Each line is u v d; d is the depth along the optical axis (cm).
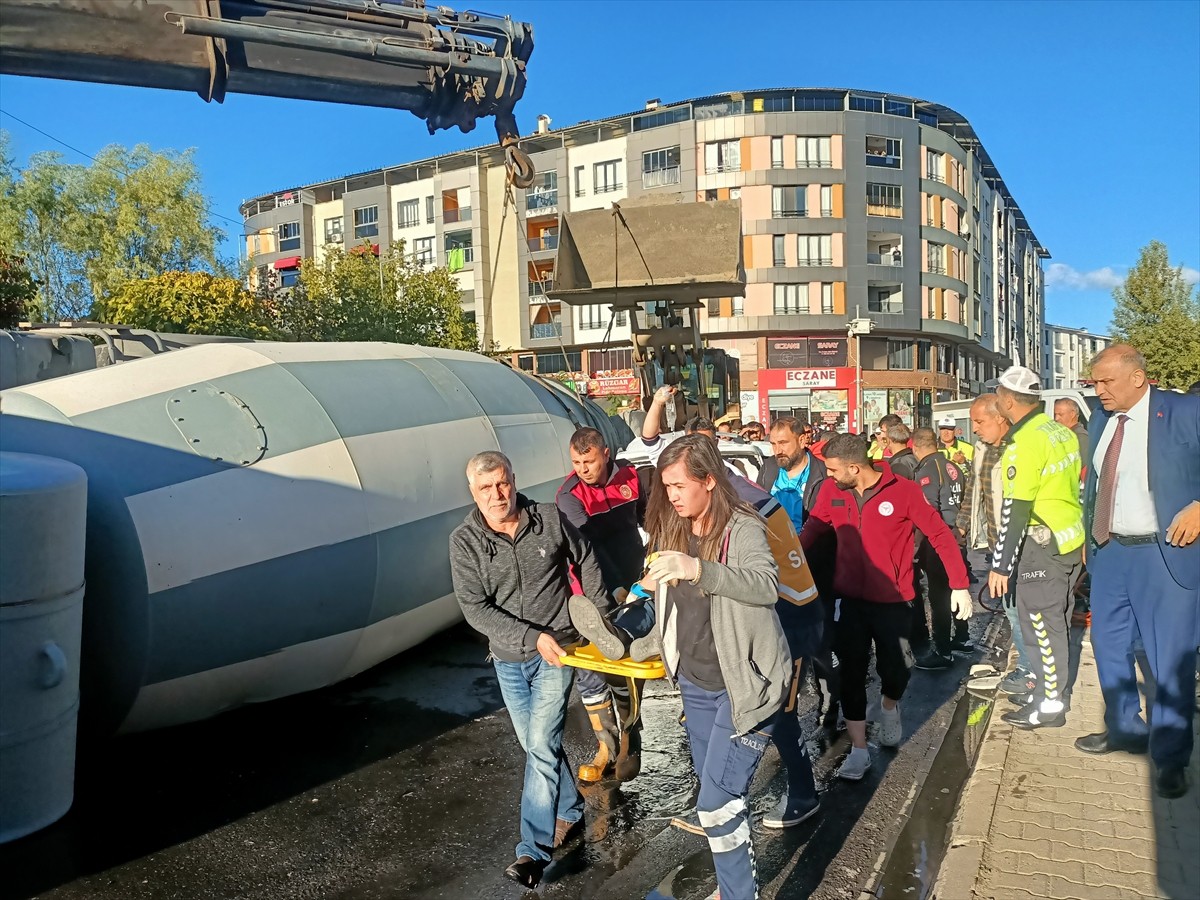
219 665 443
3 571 346
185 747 493
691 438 290
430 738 507
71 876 352
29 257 2980
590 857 369
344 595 483
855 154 4600
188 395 469
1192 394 381
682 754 492
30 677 360
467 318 5219
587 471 457
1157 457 380
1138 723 431
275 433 475
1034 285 9150
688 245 1049
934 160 4997
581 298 998
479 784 445
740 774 281
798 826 388
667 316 1062
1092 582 427
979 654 688
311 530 462
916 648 656
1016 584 504
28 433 427
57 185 3072
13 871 354
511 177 478
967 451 1271
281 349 547
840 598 449
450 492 557
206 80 396
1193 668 377
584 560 361
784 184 4559
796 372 4597
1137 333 3462
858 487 448
